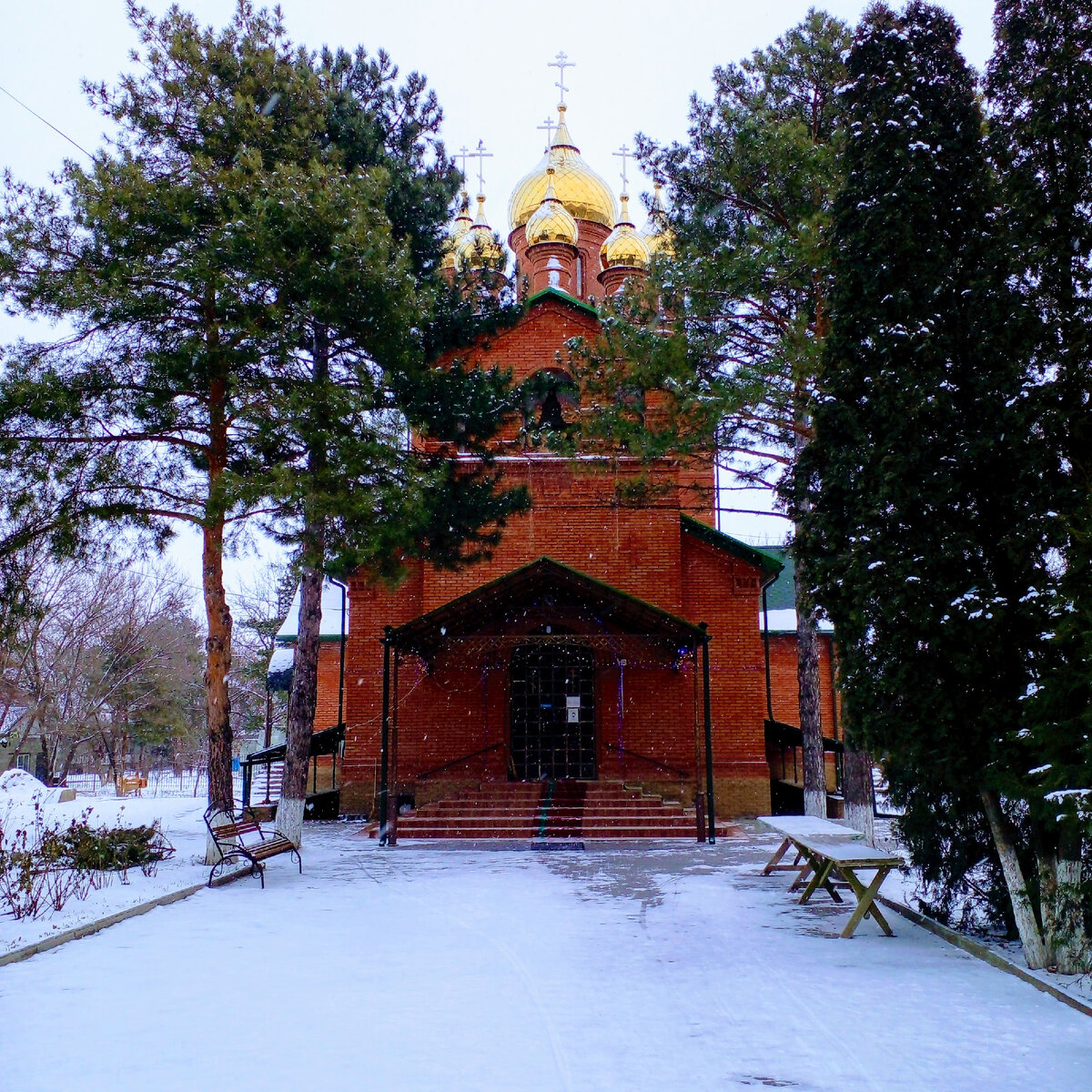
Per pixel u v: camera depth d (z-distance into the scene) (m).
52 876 11.95
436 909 10.19
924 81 8.38
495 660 20.97
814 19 16.22
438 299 16.20
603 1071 5.03
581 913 9.90
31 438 12.84
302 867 13.58
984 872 8.61
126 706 40.88
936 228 8.09
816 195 14.78
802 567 8.77
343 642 25.16
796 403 13.69
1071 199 7.36
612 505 17.66
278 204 12.71
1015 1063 5.15
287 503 13.50
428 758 20.72
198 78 14.03
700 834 16.94
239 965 7.59
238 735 51.50
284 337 12.94
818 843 10.13
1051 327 7.45
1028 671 7.30
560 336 22.23
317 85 14.95
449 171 17.20
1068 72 7.46
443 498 16.08
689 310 14.42
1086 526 6.95
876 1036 5.62
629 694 20.77
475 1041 5.56
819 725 16.44
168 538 14.79
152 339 13.58
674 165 16.84
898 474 7.58
